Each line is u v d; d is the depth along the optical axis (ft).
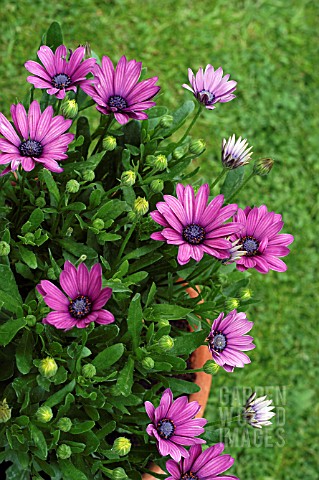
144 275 2.97
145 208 2.89
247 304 3.11
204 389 3.38
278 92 5.19
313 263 4.84
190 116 4.88
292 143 5.08
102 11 4.99
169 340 2.83
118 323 3.08
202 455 2.79
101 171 3.23
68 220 3.00
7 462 3.13
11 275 2.84
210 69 3.04
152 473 2.98
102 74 2.92
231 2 5.33
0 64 4.66
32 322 2.83
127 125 3.18
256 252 2.94
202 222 2.83
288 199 4.92
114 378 2.96
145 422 2.98
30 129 2.82
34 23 4.82
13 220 3.14
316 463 4.47
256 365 4.53
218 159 4.85
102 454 3.00
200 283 3.22
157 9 5.12
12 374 2.94
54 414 2.98
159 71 4.97
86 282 2.72
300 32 5.43
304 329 4.68
